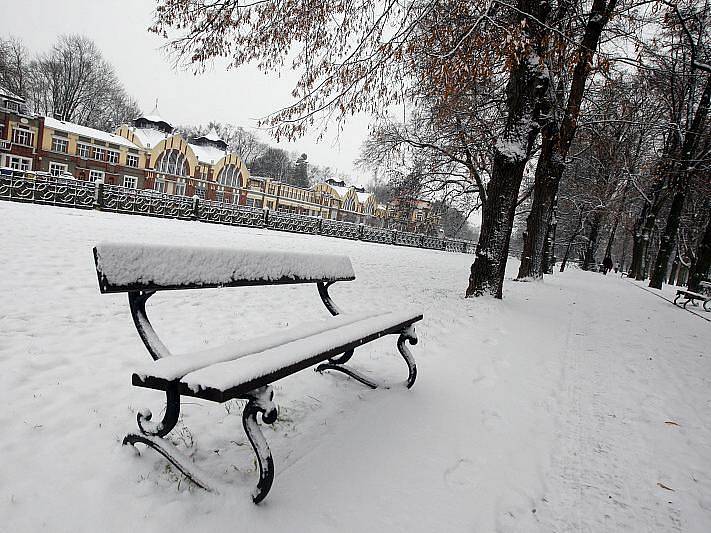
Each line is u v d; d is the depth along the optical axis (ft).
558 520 7.52
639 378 16.47
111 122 216.95
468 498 7.77
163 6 20.26
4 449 7.25
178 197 86.63
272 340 8.70
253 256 10.13
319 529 6.42
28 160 137.18
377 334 10.45
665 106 57.16
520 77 27.68
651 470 9.50
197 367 6.86
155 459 7.48
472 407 11.76
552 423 11.50
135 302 7.67
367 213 258.98
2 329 12.67
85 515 6.05
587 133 50.65
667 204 97.86
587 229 135.64
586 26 30.76
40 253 24.63
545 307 31.76
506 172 28.81
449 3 20.17
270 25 21.40
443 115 38.32
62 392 9.39
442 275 48.78
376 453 8.73
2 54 174.91
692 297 43.57
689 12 33.99
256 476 7.43
